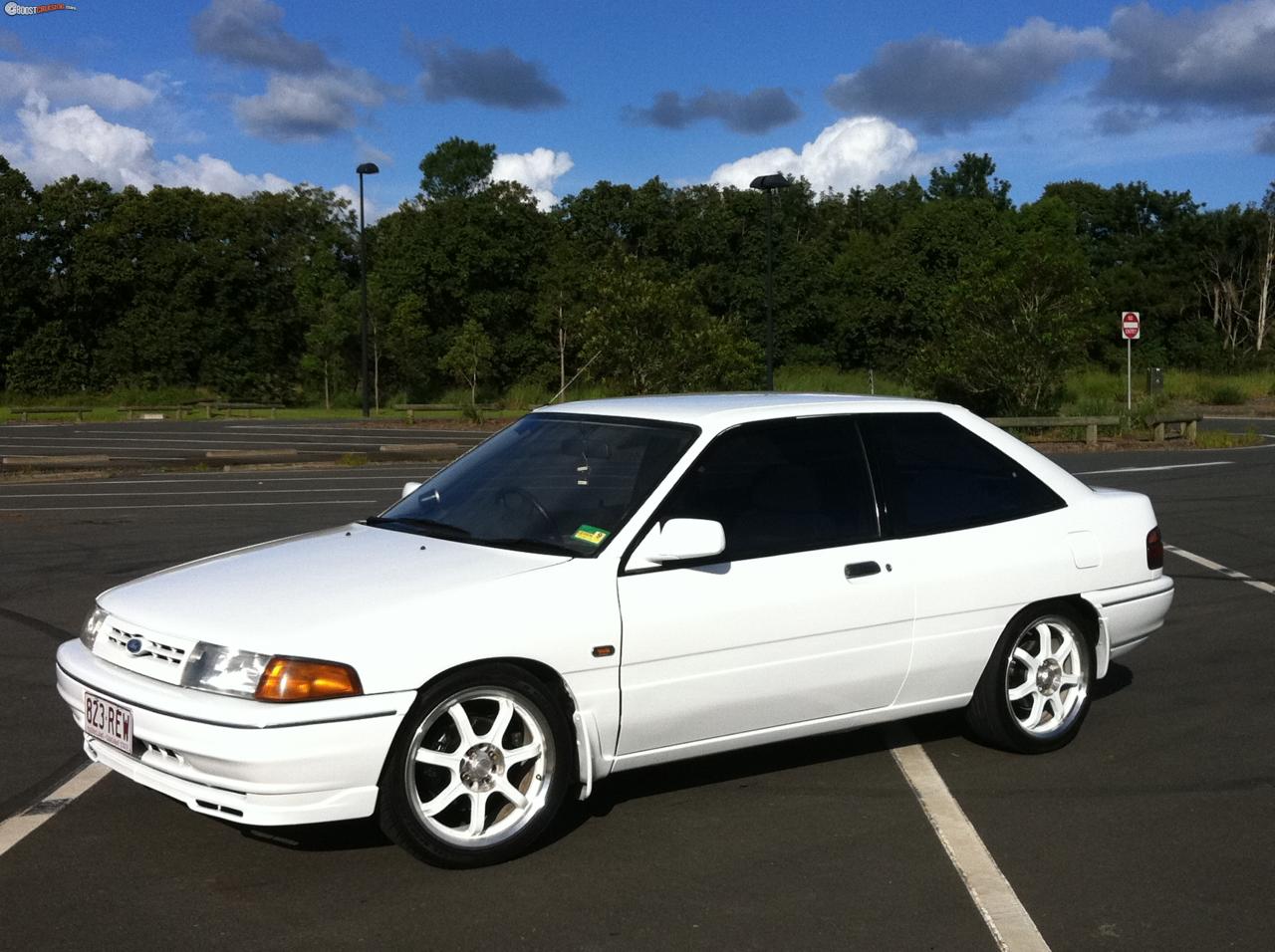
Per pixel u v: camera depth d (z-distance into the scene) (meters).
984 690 5.27
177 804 4.78
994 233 69.81
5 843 4.36
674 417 4.89
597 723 4.31
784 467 4.87
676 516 4.54
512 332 71.88
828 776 5.15
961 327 30.62
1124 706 6.26
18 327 69.69
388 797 3.97
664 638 4.40
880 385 58.16
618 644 4.31
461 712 4.10
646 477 4.62
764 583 4.61
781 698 4.69
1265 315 67.69
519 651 4.12
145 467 21.03
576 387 47.59
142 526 12.93
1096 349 67.69
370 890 3.97
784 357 68.00
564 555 4.42
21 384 69.12
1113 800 4.87
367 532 5.00
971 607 5.13
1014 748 5.38
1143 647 7.53
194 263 71.38
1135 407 27.98
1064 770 5.24
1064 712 5.52
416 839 4.02
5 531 12.52
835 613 4.76
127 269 70.06
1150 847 4.37
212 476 19.56
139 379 70.44
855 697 4.89
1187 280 70.25
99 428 36.75
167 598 4.34
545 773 4.24
